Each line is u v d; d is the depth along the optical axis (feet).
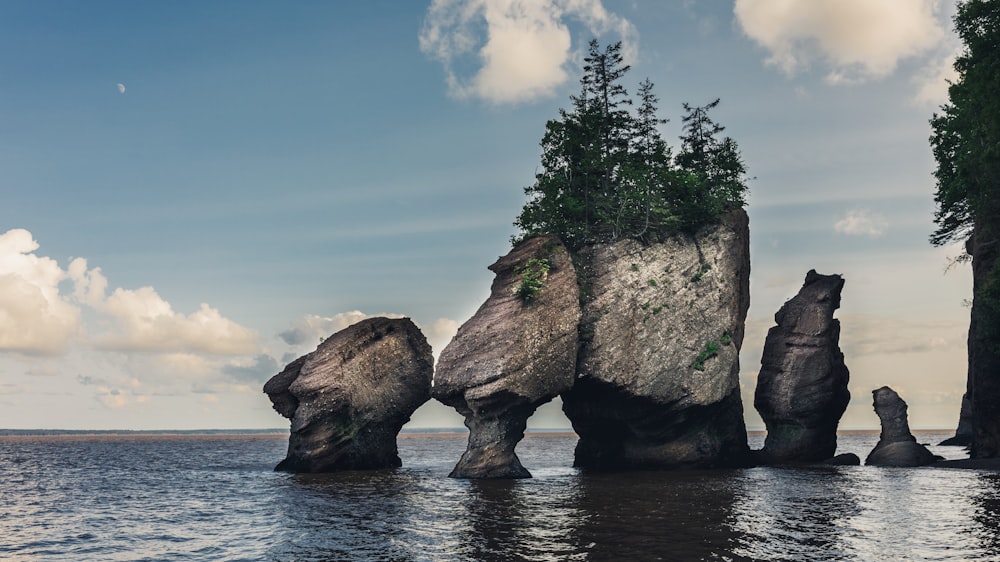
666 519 93.25
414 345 209.87
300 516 103.24
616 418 184.96
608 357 174.40
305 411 184.65
